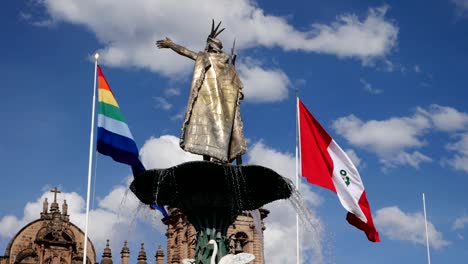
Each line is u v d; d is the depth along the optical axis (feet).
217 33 90.99
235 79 88.99
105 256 278.67
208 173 81.46
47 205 281.74
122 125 105.19
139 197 88.63
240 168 81.61
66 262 275.18
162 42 89.86
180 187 83.92
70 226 281.74
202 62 88.12
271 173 83.05
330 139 108.68
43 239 273.95
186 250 263.29
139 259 285.02
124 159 104.27
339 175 107.55
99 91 105.60
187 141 84.23
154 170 82.64
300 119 109.50
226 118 86.12
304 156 107.65
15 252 271.69
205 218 83.66
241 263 80.84
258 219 110.73
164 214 109.50
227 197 83.76
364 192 108.27
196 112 85.66
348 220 109.70
